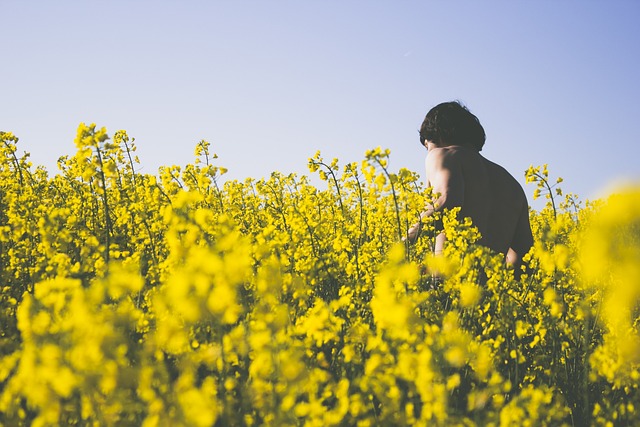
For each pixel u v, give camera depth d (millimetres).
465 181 5324
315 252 5043
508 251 5852
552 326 3689
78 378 1902
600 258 2338
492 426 2480
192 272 2168
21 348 2945
